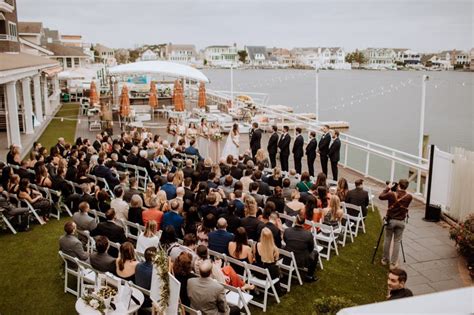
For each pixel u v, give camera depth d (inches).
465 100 2583.7
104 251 277.0
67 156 577.3
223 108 1259.8
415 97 2773.1
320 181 438.0
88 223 350.9
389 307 66.5
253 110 1132.5
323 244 404.2
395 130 1439.5
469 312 64.9
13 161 538.0
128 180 466.6
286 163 653.9
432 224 458.9
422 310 65.3
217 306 235.8
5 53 1011.3
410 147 1170.0
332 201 385.4
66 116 1249.4
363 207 427.2
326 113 1892.2
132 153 575.8
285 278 339.9
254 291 311.3
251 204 340.8
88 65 2444.6
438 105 2293.3
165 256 239.9
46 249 390.3
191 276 256.8
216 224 345.1
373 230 442.6
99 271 274.4
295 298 312.0
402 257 381.4
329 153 603.5
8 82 730.2
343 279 341.1
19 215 424.5
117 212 378.3
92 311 231.3
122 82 1375.5
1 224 416.8
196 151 646.5
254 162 581.3
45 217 455.5
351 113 1905.8
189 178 424.5
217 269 271.7
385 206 521.3
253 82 3181.6
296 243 322.7
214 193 372.2
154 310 243.4
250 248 303.6
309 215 373.4
